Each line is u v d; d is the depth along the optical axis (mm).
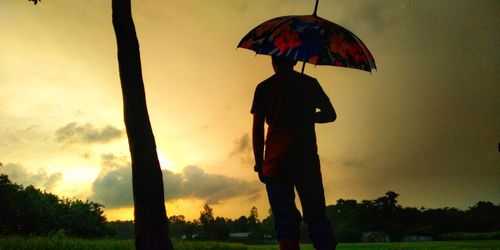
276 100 2705
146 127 4531
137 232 4312
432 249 19953
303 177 2600
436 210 162875
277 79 2762
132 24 4754
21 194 84375
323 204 2627
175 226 187375
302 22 2854
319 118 2838
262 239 182000
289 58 2756
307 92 2752
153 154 4488
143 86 4668
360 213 168750
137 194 4355
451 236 141500
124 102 4570
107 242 19375
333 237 2605
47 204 89812
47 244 15000
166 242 4285
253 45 2863
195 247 31422
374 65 3316
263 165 2693
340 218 169500
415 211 167500
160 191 4414
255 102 2801
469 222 149125
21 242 14055
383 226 161500
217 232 187250
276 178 2605
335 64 3068
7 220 78750
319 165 2691
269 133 2699
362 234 157125
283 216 2547
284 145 2607
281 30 2820
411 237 151875
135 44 4711
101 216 104688
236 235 192500
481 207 154625
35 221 83000
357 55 3115
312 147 2670
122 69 4617
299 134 2635
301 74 2830
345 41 3043
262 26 2998
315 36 2748
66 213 97500
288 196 2594
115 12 4707
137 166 4395
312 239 2613
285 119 2652
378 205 170125
